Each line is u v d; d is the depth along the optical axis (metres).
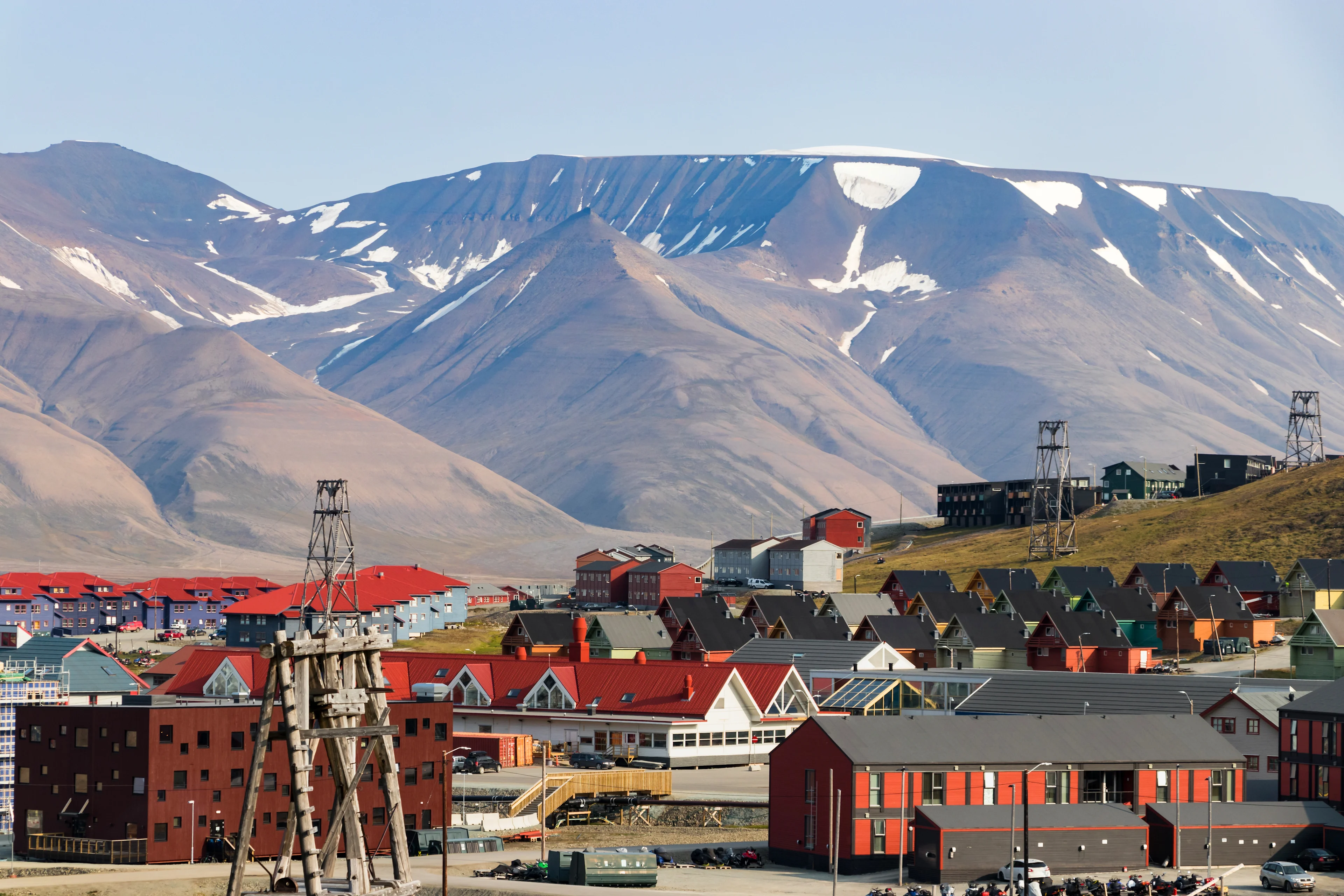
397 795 129.75
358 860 126.44
